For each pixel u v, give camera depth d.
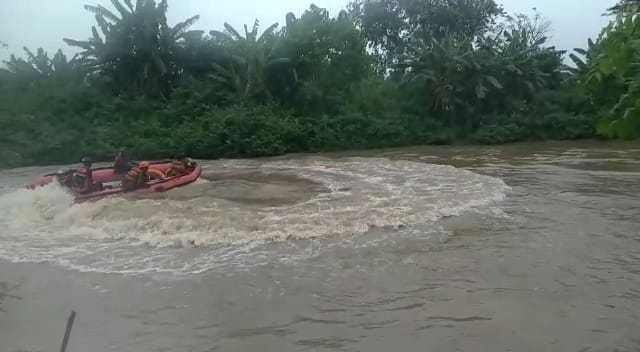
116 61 30.09
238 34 30.97
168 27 30.62
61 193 10.92
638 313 5.40
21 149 23.72
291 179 13.91
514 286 6.16
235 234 8.22
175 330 5.19
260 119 27.25
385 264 6.93
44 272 6.83
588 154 21.38
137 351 4.79
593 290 6.02
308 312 5.54
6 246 7.96
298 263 6.99
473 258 7.13
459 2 39.75
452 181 13.40
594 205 10.31
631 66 2.68
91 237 8.34
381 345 4.82
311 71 31.25
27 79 30.59
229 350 4.78
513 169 16.41
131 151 25.09
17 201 10.46
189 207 9.84
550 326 5.14
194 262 7.11
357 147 28.88
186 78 31.17
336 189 12.05
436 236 8.15
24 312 5.64
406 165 17.86
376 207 10.00
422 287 6.15
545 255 7.24
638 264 6.86
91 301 5.91
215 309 5.64
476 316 5.38
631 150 22.91
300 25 31.11
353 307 5.64
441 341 4.87
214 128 26.59
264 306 5.69
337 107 31.47
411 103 32.53
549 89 33.72
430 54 31.55
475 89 30.70
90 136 25.75
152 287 6.27
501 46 32.91
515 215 9.48
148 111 29.28
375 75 35.59
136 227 8.71
